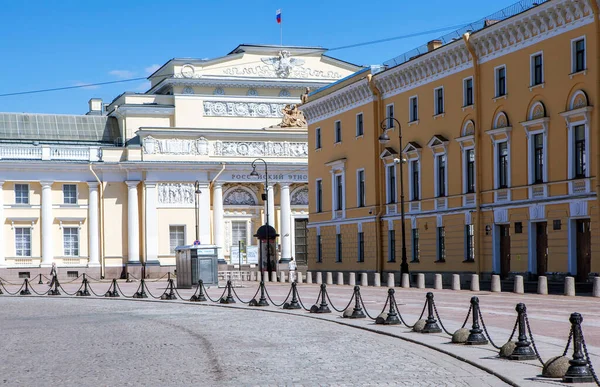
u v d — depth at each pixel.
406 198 58.53
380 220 61.69
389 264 60.72
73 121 93.31
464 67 51.75
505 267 48.53
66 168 84.56
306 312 33.50
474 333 19.95
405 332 23.58
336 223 68.50
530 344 17.67
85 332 27.45
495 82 48.72
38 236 84.38
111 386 15.38
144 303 44.62
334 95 67.38
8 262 83.25
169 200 86.44
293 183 90.38
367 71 62.78
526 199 45.97
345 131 66.94
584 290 40.31
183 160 86.88
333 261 69.25
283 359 18.78
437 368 16.70
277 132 89.75
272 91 92.31
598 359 16.44
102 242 85.50
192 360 18.98
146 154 85.94
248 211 90.31
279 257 90.12
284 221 89.88
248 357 19.30
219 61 90.94
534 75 45.69
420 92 56.78
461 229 52.19
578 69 42.41
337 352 19.91
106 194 85.94
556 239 43.59
